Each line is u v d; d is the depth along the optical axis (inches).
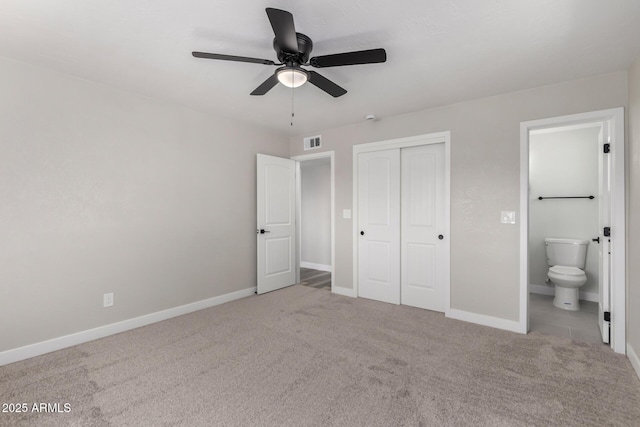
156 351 97.5
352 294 158.7
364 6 66.7
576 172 154.6
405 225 144.5
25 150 92.7
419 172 140.4
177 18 71.3
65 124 100.3
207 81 106.0
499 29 74.8
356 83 106.3
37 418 66.4
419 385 78.4
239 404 71.0
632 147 89.7
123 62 92.6
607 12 67.6
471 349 98.1
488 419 65.7
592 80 99.8
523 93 111.7
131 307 116.3
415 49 84.3
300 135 179.8
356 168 156.8
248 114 141.9
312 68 95.2
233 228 153.1
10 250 90.6
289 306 142.6
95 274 107.3
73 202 102.3
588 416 66.5
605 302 101.0
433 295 137.0
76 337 102.7
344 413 67.9
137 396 74.1
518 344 101.8
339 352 96.3
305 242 246.2
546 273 162.4
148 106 120.6
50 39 80.0
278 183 173.3
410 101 123.6
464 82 105.3
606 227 100.3
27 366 88.1
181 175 131.6
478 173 120.6
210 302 142.6
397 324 119.6
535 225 165.0
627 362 89.3
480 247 120.2
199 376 82.8
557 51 84.6
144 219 120.0
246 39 80.6
